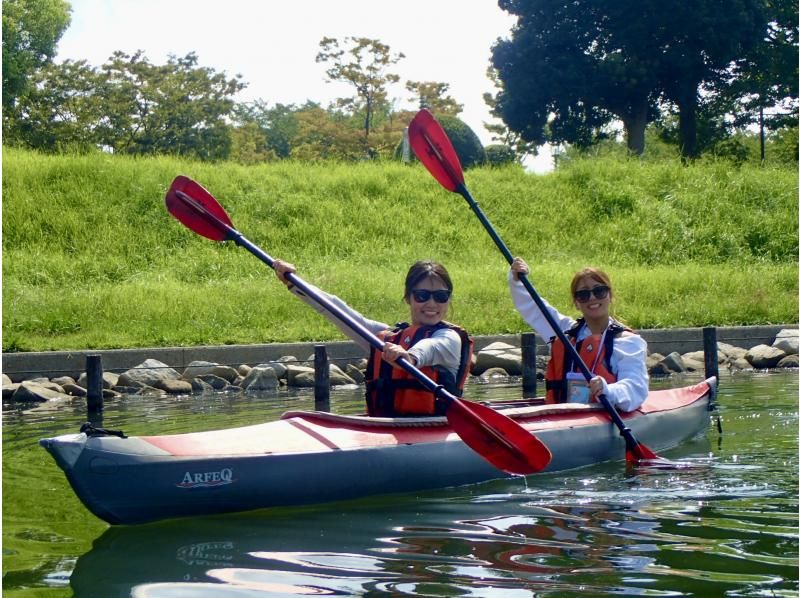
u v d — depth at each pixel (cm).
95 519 391
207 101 3622
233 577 310
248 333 1123
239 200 1627
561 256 1598
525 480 470
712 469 491
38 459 537
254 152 4691
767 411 698
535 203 1755
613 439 529
